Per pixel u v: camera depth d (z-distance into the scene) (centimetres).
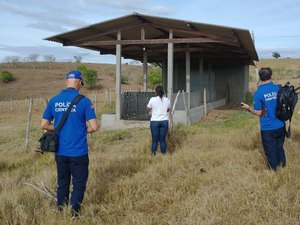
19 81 6291
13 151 1152
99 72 7288
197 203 471
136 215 453
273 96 601
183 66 2355
